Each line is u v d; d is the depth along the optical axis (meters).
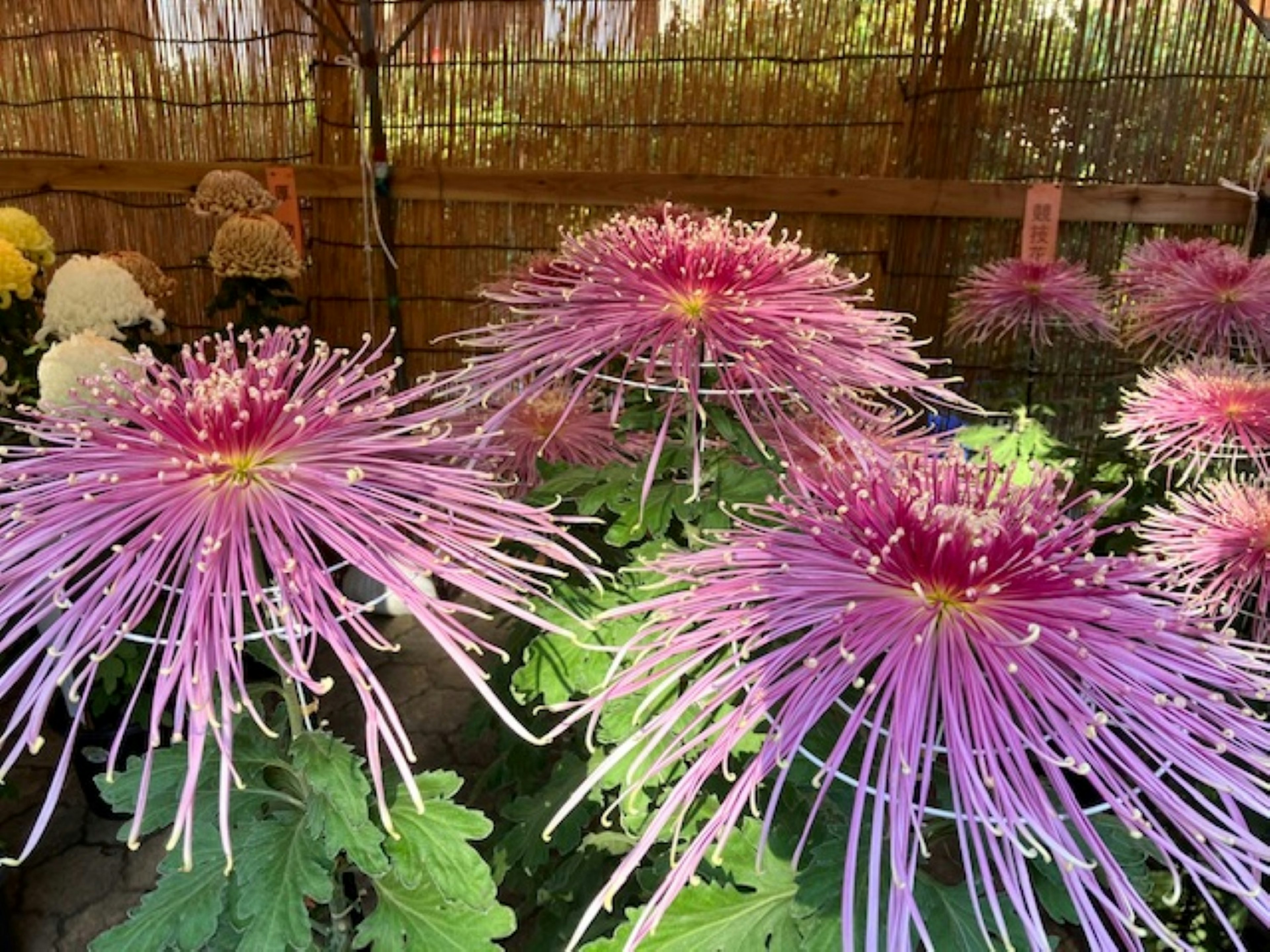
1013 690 0.58
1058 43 2.58
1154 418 1.55
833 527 0.71
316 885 0.76
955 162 2.74
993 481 0.74
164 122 3.06
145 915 0.78
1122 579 0.67
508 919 0.81
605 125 2.89
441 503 0.69
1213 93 2.52
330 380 0.76
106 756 1.83
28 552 0.61
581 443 1.33
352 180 2.97
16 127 3.07
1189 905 1.54
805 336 0.79
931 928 0.71
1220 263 1.78
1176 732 0.57
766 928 0.77
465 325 3.14
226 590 0.60
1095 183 2.65
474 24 2.87
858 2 2.67
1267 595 1.23
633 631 0.96
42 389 1.33
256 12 2.92
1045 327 2.17
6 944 1.71
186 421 0.66
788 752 0.58
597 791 1.07
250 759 0.84
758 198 2.82
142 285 2.43
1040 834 0.52
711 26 2.76
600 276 0.86
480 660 1.77
